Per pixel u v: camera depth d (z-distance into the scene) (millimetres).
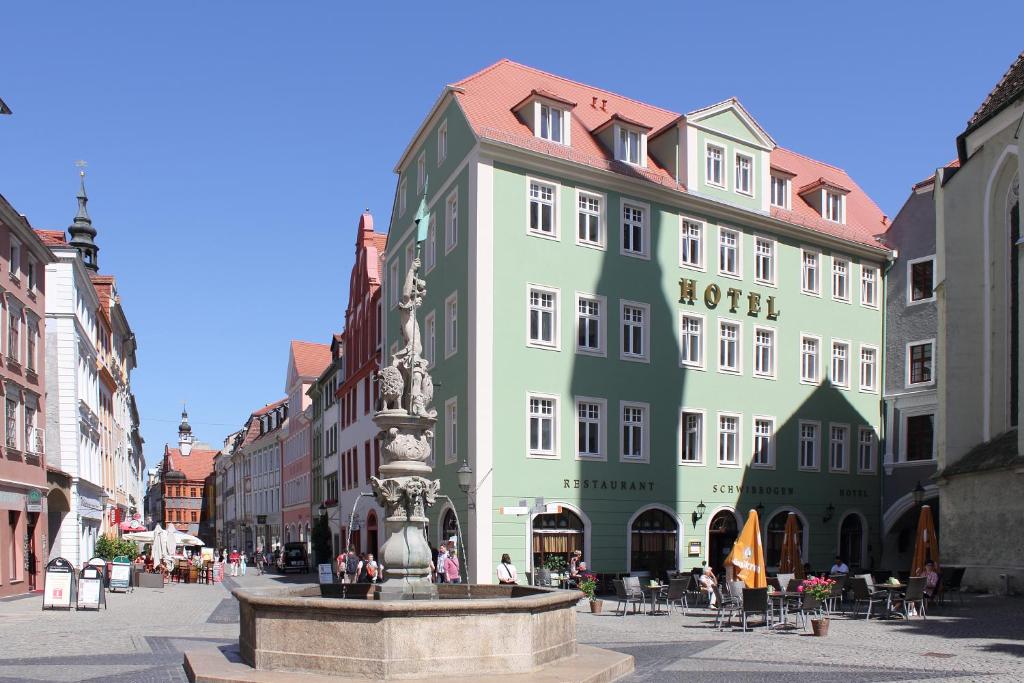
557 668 12539
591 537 32156
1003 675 13406
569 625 13773
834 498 40125
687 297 35875
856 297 42438
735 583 20875
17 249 33406
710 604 25062
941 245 34062
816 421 39906
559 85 37750
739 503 36562
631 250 34625
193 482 139125
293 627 12008
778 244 39500
